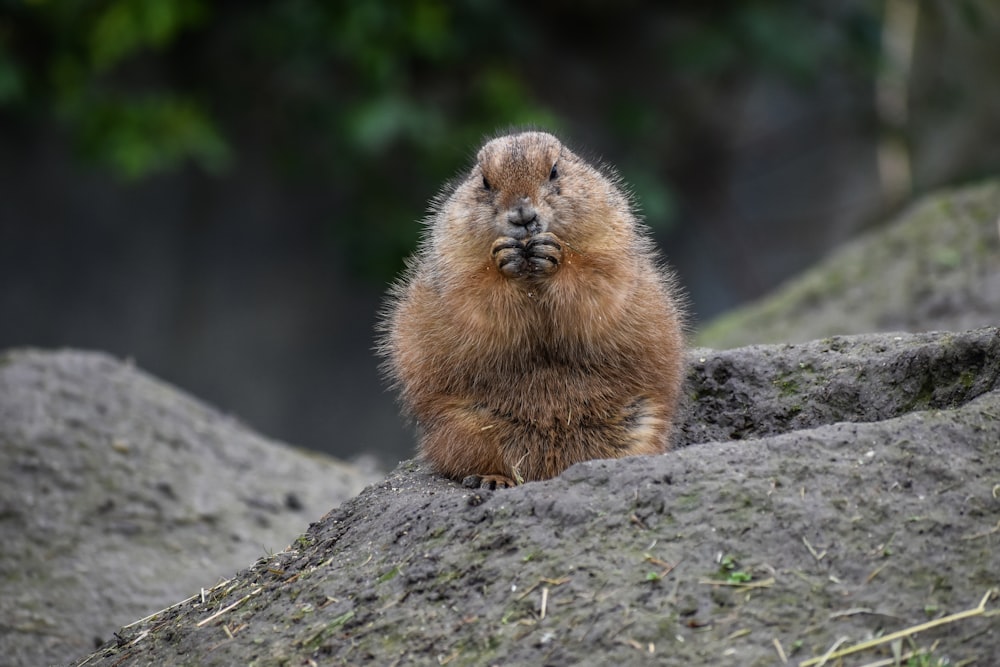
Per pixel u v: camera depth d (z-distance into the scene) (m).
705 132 34.25
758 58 29.78
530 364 8.48
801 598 6.22
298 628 7.07
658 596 6.35
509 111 27.08
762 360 9.83
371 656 6.63
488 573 6.80
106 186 32.03
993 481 6.74
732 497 6.74
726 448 7.17
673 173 34.56
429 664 6.44
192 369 33.19
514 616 6.50
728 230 35.97
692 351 10.15
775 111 36.56
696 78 32.69
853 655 5.91
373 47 25.94
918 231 18.97
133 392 14.72
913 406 9.03
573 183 8.55
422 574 6.99
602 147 32.22
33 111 29.48
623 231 8.71
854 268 18.97
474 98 27.95
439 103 28.42
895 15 34.09
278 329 33.88
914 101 34.03
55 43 27.47
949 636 5.95
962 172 32.84
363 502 8.41
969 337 8.86
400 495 8.20
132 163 26.06
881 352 9.45
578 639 6.26
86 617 11.58
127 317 32.59
